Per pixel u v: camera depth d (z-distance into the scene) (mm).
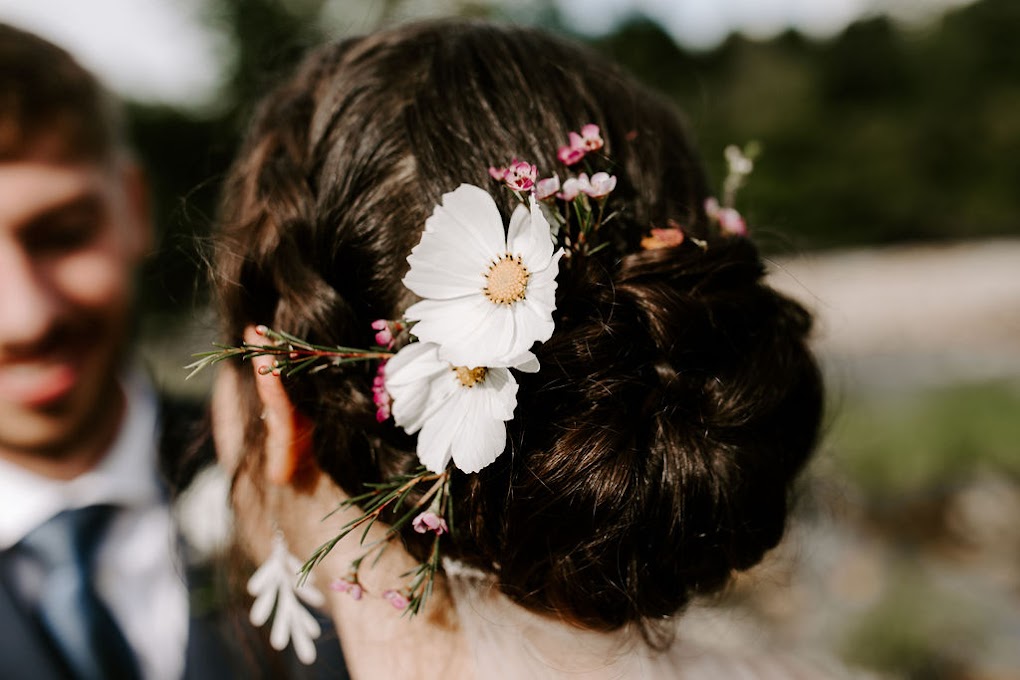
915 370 2893
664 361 405
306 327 421
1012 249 6312
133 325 754
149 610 680
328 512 453
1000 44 7395
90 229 670
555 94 433
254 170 470
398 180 419
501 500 405
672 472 397
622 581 403
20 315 623
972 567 1588
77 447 672
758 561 435
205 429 595
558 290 401
